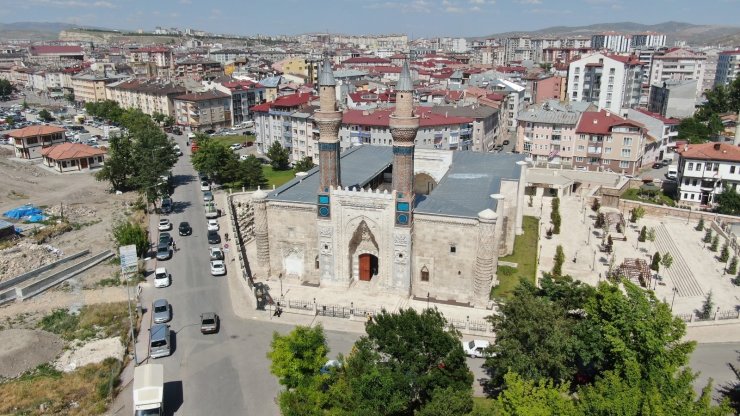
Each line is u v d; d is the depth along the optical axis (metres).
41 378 58.03
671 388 39.75
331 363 54.03
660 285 82.50
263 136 174.88
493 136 173.25
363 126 142.25
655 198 127.31
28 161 161.88
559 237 101.69
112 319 70.69
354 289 77.69
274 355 48.16
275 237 80.31
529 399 39.88
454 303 73.62
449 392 41.41
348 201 73.44
